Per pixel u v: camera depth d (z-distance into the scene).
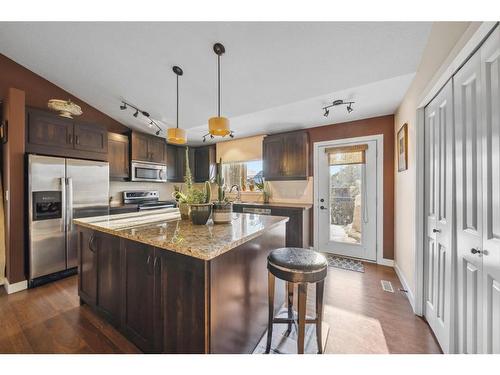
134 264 1.44
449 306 1.39
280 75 2.26
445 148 1.49
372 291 2.32
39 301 2.12
